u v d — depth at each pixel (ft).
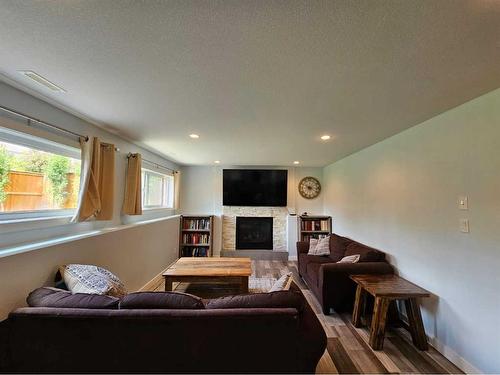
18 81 6.20
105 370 5.27
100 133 10.20
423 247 8.89
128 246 11.39
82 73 5.78
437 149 8.30
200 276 11.28
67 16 3.94
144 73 5.74
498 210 6.32
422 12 3.77
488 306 6.53
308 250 16.38
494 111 6.44
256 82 6.09
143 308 5.63
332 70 5.49
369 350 8.11
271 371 5.43
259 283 14.71
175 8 3.75
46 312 5.24
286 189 20.58
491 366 6.41
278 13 3.83
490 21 3.93
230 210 20.80
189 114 8.43
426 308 8.68
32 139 7.45
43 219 7.69
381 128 9.78
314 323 6.09
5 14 3.89
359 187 14.15
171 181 19.60
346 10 3.75
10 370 5.19
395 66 5.30
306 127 9.75
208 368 5.36
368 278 9.79
